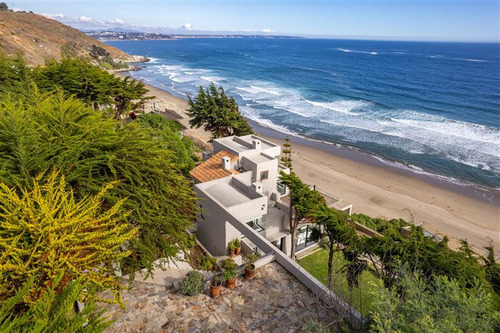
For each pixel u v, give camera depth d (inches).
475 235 1148.5
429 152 1895.9
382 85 3932.1
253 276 522.6
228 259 684.7
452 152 1889.8
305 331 420.5
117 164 526.3
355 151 1923.0
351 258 629.9
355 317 390.6
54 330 237.1
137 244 475.5
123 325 427.2
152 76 4815.5
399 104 2972.4
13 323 233.6
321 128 2337.6
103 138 522.6
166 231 527.2
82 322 249.8
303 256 883.4
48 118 538.9
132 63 6609.3
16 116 469.1
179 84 4109.3
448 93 3427.7
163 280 531.2
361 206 1314.0
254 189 813.2
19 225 323.9
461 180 1576.0
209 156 1178.6
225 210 716.7
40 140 490.0
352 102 3083.2
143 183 530.9
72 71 1264.8
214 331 421.4
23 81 1201.4
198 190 818.8
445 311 263.6
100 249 346.0
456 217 1262.3
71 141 501.4
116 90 1333.7
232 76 4761.3
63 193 376.8
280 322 437.1
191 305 465.1
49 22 6176.2
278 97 3316.9
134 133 602.5
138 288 501.0
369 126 2367.1
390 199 1376.7
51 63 1364.4
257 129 2326.5
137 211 489.4
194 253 756.0
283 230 884.6
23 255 315.9
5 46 3750.0
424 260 522.6
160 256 530.9
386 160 1797.5
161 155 605.0
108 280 367.6
